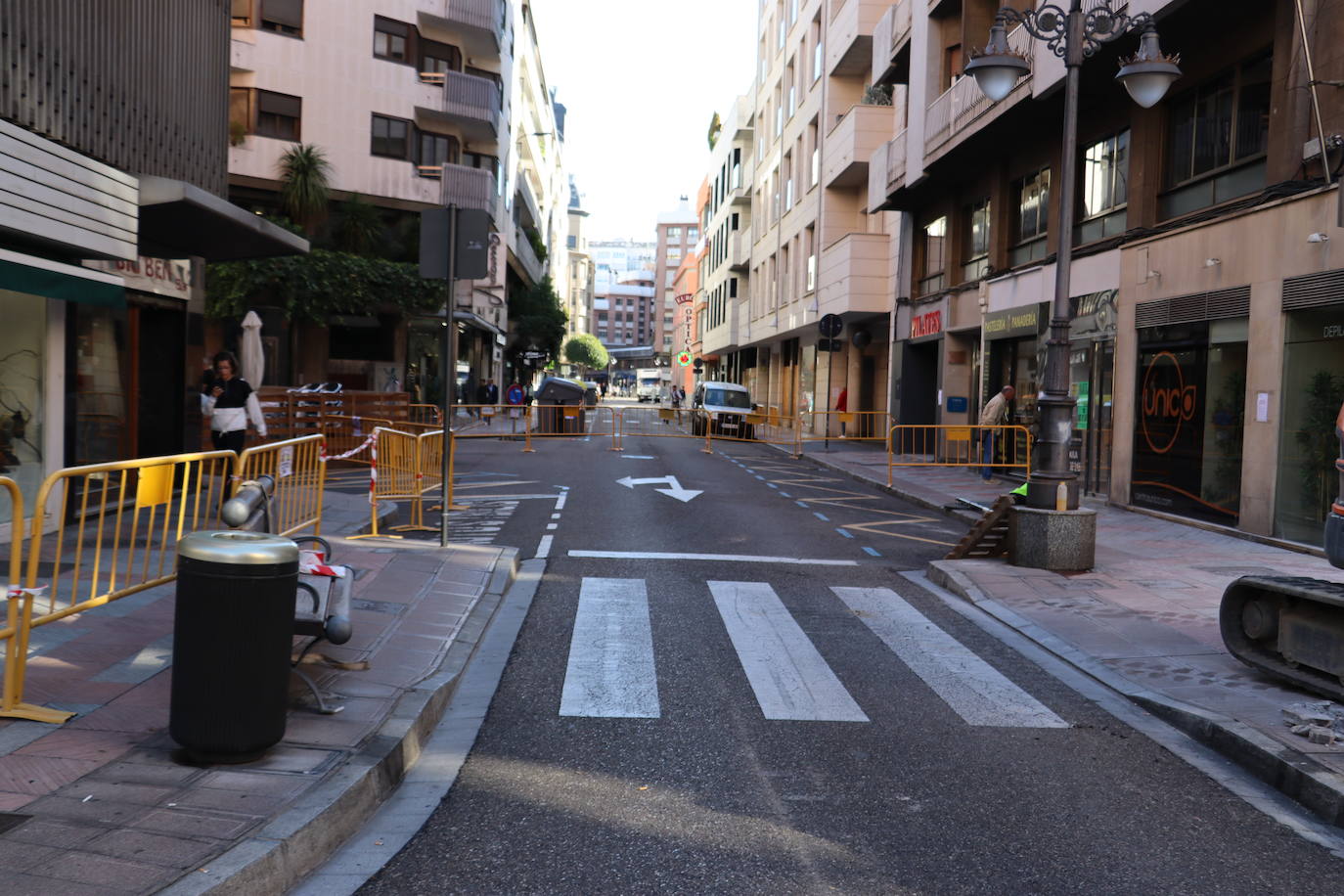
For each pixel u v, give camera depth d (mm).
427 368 36562
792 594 8969
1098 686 6430
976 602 8773
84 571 5246
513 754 4941
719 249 65188
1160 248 14172
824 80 34656
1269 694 5973
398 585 8250
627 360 163375
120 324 12086
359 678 5664
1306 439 11180
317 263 30375
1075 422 17016
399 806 4273
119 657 5527
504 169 44750
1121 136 16031
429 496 15453
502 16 40594
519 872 3674
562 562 10148
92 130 10133
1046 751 5168
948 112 20625
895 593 9234
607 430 35875
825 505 15781
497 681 6152
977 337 22766
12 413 9453
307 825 3654
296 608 5125
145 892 3070
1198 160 13930
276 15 32375
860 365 35969
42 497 4770
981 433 19531
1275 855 3996
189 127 12281
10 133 8617
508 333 56406
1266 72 12469
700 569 9984
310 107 33000
